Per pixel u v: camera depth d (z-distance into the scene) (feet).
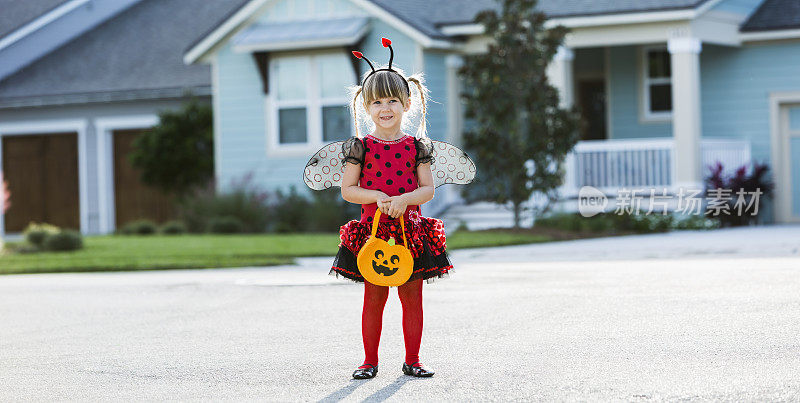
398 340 23.99
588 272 37.78
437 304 29.96
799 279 32.24
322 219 66.39
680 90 63.57
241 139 72.23
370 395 18.03
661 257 44.16
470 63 59.06
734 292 29.89
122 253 52.44
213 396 18.40
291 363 21.45
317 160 20.40
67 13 90.22
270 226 68.18
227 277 40.70
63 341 25.62
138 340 25.38
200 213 69.56
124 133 83.25
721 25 66.54
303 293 34.22
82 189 83.71
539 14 57.47
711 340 22.36
